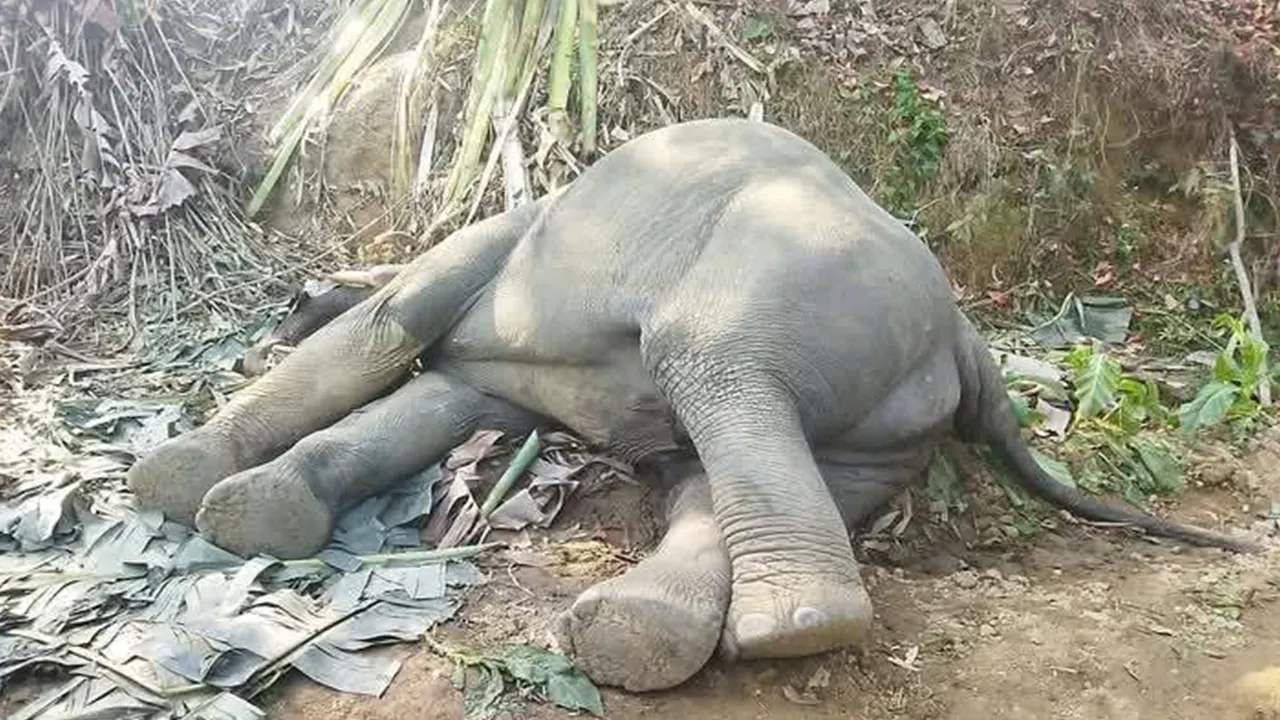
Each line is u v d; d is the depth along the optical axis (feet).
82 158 22.53
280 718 11.14
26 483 14.03
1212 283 22.12
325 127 23.35
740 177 13.78
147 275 20.79
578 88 22.47
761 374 12.40
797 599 11.15
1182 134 23.25
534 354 14.26
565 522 14.07
